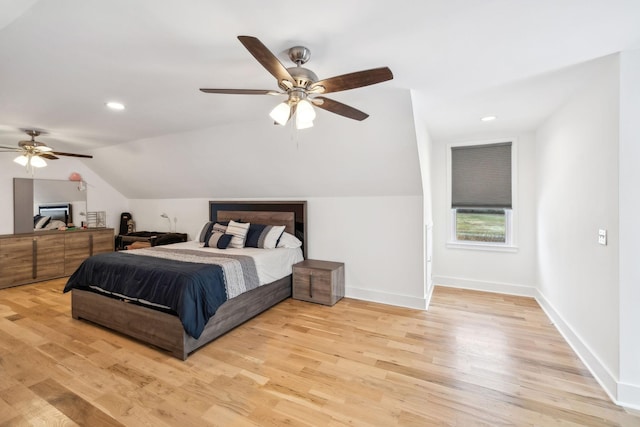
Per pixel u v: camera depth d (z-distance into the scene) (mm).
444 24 1549
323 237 4105
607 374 1990
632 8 1416
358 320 3156
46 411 1824
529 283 3895
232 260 3074
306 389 2025
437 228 4398
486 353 2473
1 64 1989
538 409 1819
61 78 2211
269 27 1562
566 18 1500
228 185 4719
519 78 2252
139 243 5125
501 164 4020
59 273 4898
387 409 1830
